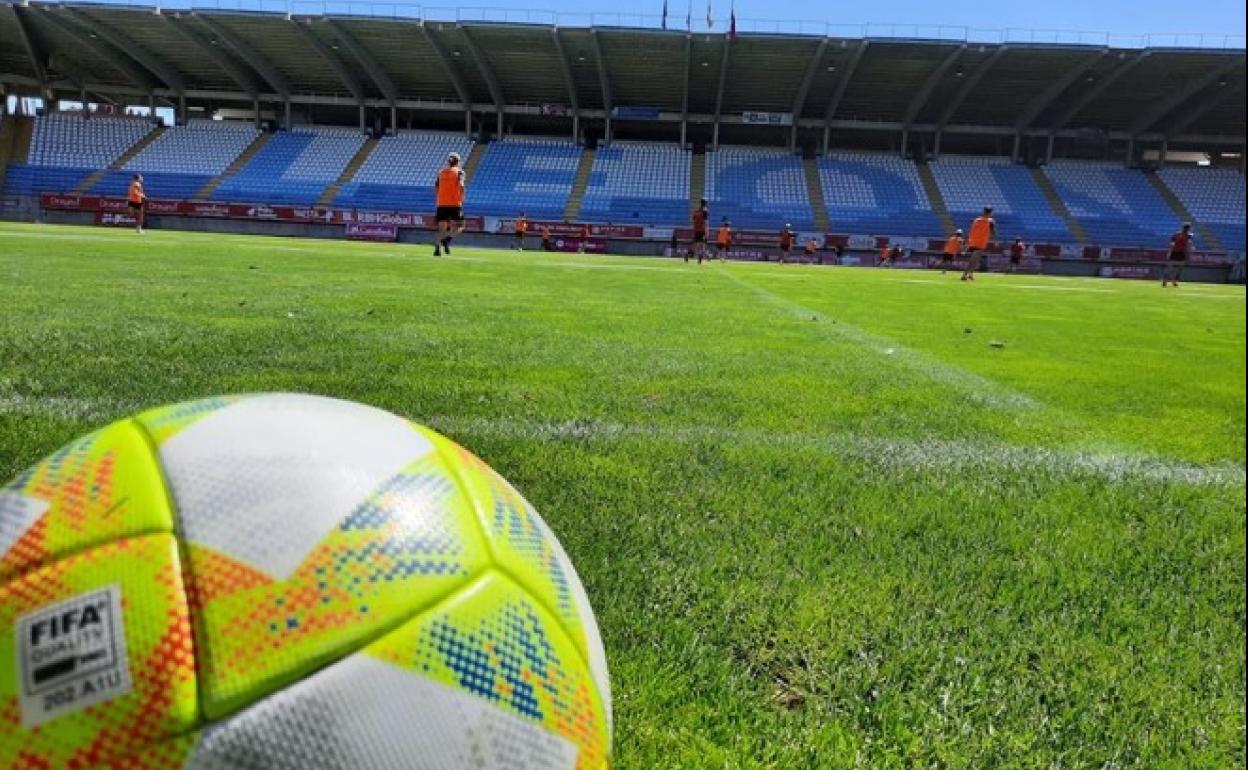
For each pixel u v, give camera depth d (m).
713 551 2.26
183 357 4.55
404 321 6.83
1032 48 35.00
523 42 36.88
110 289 8.38
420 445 1.18
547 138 46.91
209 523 0.94
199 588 0.90
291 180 43.34
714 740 1.49
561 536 2.30
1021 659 1.82
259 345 5.11
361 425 1.15
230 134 45.25
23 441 2.77
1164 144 44.28
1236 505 2.99
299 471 1.01
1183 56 35.12
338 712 0.88
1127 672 1.79
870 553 2.32
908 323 9.66
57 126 44.19
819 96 41.56
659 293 12.27
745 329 7.90
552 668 1.09
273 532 0.95
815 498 2.76
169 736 0.83
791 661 1.77
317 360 4.69
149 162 43.53
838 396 4.66
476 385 4.27
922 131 44.56
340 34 36.94
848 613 1.97
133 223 40.91
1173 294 21.59
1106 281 30.86
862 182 44.31
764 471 3.03
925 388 5.13
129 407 3.32
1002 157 46.25
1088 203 43.03
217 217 40.62
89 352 4.58
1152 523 2.74
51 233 23.48
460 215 21.08
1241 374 6.60
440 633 0.98
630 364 5.32
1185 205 42.78
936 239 40.09
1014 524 2.63
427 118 47.91
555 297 10.46
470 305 8.59
